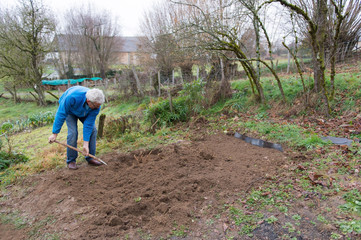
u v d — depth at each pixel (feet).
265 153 15.71
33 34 68.95
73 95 13.97
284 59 60.64
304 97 21.99
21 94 96.68
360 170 11.70
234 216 9.89
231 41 23.98
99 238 9.28
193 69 48.16
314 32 19.38
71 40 119.03
